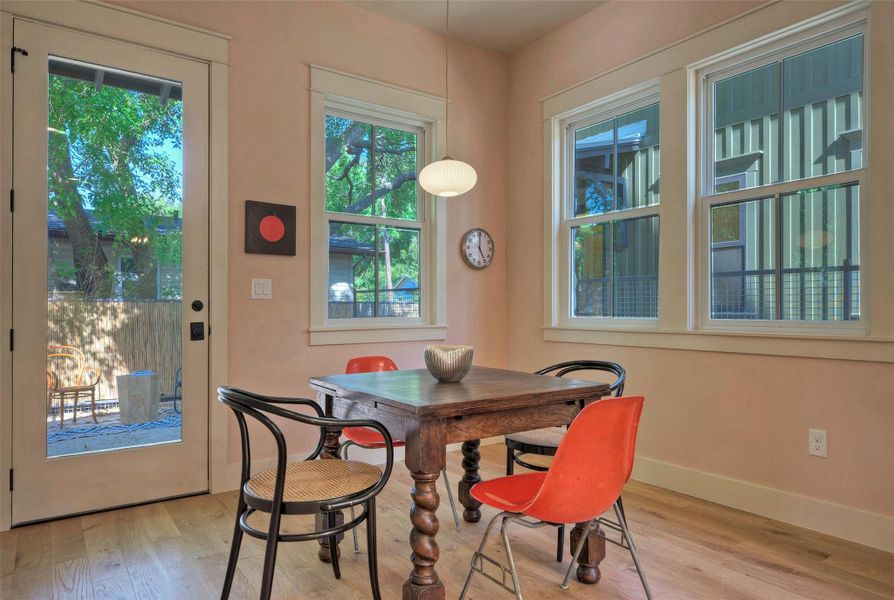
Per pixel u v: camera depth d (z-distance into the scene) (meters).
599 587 1.95
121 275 2.75
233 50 3.04
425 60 3.81
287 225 3.19
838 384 2.39
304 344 3.27
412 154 3.88
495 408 1.76
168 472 2.84
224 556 2.19
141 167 2.80
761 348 2.65
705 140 2.99
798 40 2.59
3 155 2.46
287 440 3.20
